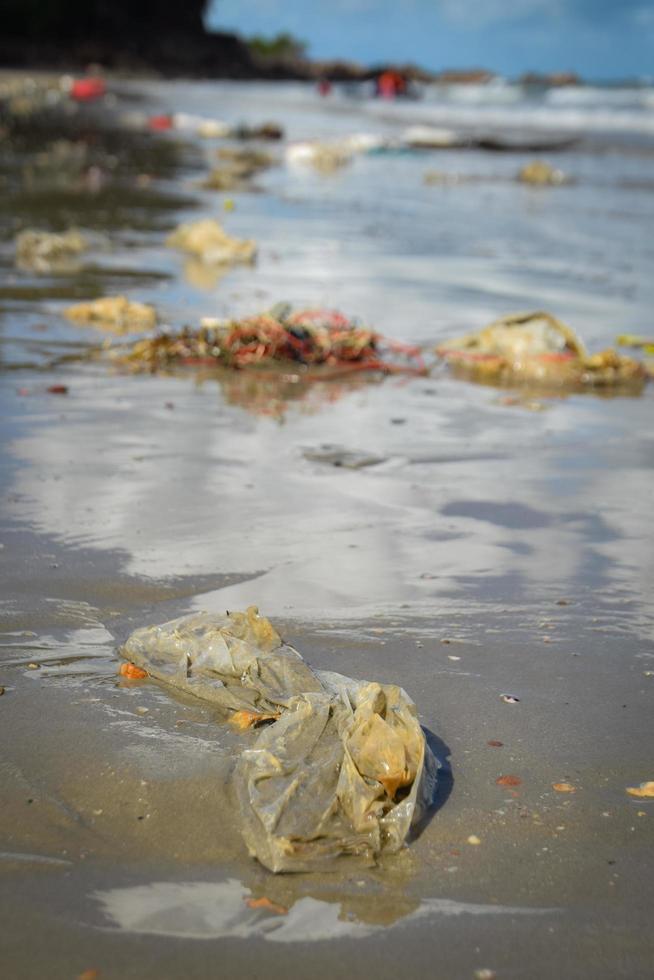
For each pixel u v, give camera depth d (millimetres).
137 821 2945
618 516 4625
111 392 5328
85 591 4207
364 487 4730
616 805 3119
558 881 2779
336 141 16375
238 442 4980
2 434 4930
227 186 10602
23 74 36625
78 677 3678
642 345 6121
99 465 4770
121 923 2557
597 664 3938
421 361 5824
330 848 2822
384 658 3912
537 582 4312
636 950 2553
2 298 6336
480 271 7395
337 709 3225
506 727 3504
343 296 6652
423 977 2443
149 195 9617
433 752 3340
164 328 5996
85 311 6078
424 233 8508
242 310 6297
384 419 5242
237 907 2627
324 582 4277
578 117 25766
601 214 10125
